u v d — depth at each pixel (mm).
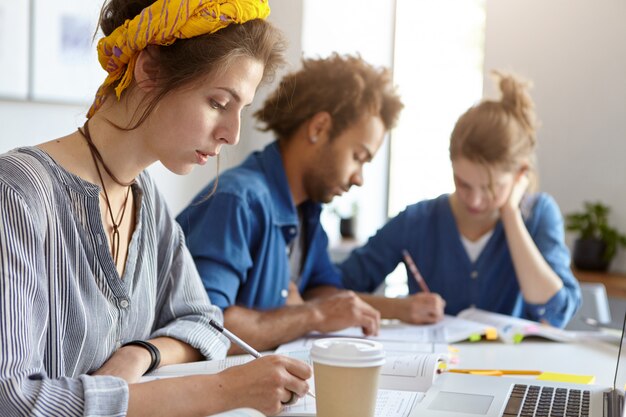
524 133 2146
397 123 2000
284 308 1663
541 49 3836
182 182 3105
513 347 1708
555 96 3826
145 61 1065
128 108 1101
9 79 2535
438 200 2346
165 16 1030
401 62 4066
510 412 1038
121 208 1178
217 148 1096
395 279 3764
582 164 3791
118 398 921
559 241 2301
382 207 4160
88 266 1089
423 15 4051
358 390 947
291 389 1030
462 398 1110
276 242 1814
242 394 999
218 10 1040
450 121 4078
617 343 1788
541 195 2344
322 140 1906
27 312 918
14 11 2531
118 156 1121
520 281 2176
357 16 3799
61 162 1083
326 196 1943
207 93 1055
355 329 1747
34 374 917
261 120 1957
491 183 2100
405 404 1090
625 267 3633
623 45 3676
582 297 2518
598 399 1119
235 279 1670
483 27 3988
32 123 2625
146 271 1242
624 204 3705
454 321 1882
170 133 1071
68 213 1056
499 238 2246
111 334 1150
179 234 1408
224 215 1694
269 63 1133
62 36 2680
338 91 1882
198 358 1335
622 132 3699
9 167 987
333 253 3557
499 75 2215
